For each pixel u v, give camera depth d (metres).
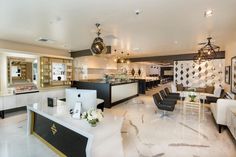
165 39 5.15
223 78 8.10
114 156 2.20
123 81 7.93
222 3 2.46
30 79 6.31
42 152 2.88
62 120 2.50
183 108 6.30
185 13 2.89
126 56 10.50
